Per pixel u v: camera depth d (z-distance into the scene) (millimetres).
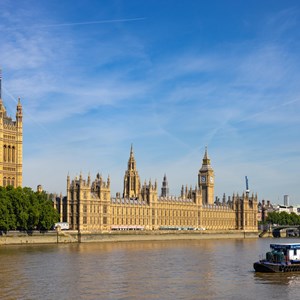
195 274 157875
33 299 118750
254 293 128375
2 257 196125
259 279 147625
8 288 130625
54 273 155125
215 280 146500
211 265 181375
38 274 152750
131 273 158375
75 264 177250
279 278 148875
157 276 153125
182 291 130125
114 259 196125
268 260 162250
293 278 148750
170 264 183000
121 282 141625
